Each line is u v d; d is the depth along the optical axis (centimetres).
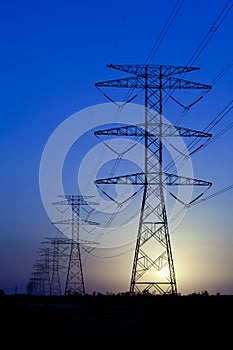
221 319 3891
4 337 3859
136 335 3734
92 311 4653
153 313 4319
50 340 3728
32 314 4622
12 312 4681
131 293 5800
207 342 3378
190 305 4294
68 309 4788
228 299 4378
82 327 4031
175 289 5744
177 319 4025
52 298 6488
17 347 3544
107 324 4112
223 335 3506
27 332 3941
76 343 3612
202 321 3912
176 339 3541
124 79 5888
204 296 4722
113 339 3650
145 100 5956
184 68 5994
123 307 4700
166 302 4494
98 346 3494
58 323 4216
